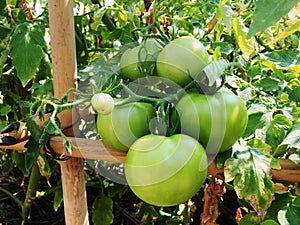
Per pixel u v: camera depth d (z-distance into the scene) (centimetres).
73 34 34
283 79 44
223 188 37
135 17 49
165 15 48
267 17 15
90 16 60
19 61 43
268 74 62
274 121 39
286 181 34
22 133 35
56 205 60
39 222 65
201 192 57
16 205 70
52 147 35
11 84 60
